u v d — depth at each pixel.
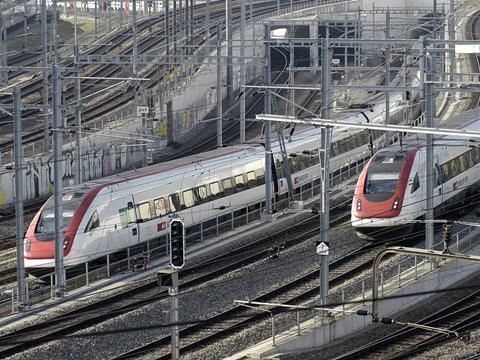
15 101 115.94
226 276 128.88
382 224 136.38
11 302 115.19
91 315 113.25
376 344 107.19
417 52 146.12
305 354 105.12
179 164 146.38
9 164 180.12
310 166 173.38
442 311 119.12
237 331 109.62
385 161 142.00
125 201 133.75
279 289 122.94
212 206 149.25
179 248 85.75
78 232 126.25
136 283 125.50
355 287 122.38
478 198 166.88
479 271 135.88
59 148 121.19
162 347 104.44
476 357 102.62
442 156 152.25
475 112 182.75
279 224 155.38
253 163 160.12
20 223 115.62
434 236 146.12
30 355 100.88
